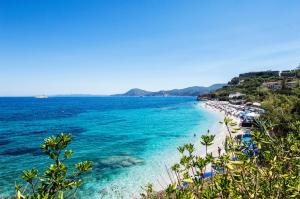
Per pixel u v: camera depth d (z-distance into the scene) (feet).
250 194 10.77
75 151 119.24
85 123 238.68
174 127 204.13
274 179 11.31
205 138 11.25
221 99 565.53
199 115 303.27
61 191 8.49
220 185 10.16
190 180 10.27
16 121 259.39
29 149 126.72
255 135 11.90
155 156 109.19
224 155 10.80
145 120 258.98
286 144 12.98
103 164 97.35
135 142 142.10
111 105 601.21
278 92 301.84
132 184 76.84
